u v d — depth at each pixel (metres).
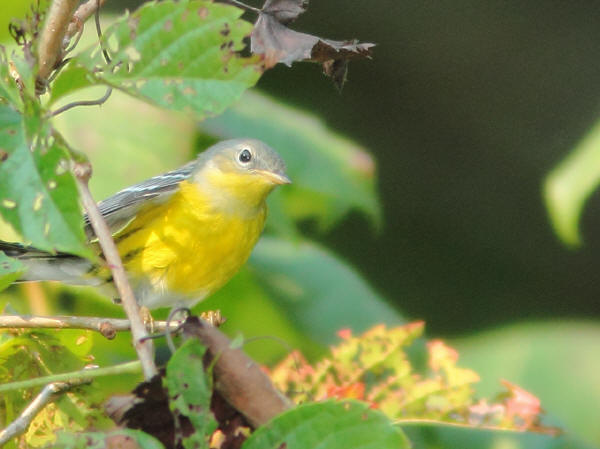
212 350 4.72
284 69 18.62
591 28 21.25
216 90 4.89
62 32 6.05
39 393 6.66
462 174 20.81
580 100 21.09
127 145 10.33
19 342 6.69
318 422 4.46
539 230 20.66
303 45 6.08
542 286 20.45
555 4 21.08
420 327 6.20
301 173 11.35
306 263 11.27
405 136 20.75
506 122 21.05
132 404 4.77
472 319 20.02
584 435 8.72
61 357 6.74
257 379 4.77
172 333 4.98
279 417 4.48
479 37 21.03
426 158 20.80
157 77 4.90
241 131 11.34
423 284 20.12
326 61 6.74
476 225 20.69
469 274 20.38
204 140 11.45
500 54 21.12
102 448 4.55
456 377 6.15
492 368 9.20
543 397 8.88
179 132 10.53
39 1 5.86
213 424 4.60
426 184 20.72
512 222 20.70
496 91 21.11
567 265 20.50
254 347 10.78
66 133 10.30
